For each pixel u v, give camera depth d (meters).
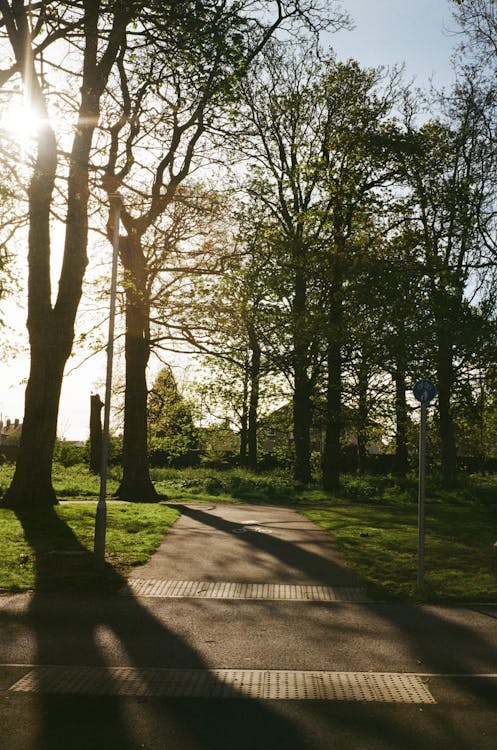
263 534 15.70
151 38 10.98
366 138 27.06
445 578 11.36
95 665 6.96
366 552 13.50
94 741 5.16
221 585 10.77
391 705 6.00
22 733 5.29
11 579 10.65
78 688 6.28
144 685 6.40
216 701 6.04
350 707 5.94
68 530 14.73
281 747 5.12
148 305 22.33
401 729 5.48
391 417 31.67
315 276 25.89
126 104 14.97
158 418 41.12
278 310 24.94
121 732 5.34
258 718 5.66
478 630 8.56
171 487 29.28
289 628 8.50
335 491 29.03
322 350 27.97
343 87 28.58
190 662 7.12
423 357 26.69
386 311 25.97
